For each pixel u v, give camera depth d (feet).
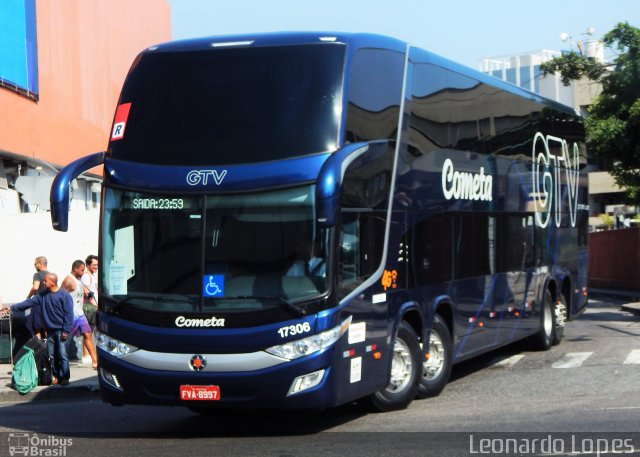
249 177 33.12
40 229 67.21
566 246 65.98
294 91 34.01
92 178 104.58
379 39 37.93
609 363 54.49
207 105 34.58
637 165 107.34
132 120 35.35
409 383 39.88
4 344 59.88
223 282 32.86
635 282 137.08
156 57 36.04
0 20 75.66
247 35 35.99
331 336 32.55
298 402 32.27
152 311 33.30
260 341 32.24
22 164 84.64
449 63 45.73
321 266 32.50
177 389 32.96
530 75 299.79
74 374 55.62
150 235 33.94
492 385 47.14
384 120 37.63
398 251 38.68
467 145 47.29
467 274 46.60
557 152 64.54
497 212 51.57
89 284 60.59
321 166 32.81
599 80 112.37
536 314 58.85
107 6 112.06
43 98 87.20
